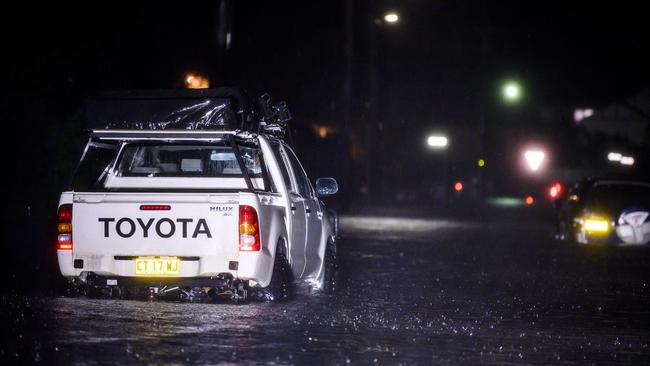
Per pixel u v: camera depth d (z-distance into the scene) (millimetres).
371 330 27312
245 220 28484
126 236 28797
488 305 34156
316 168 110688
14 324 25922
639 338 27375
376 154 143750
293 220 31641
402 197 161250
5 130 60000
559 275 45844
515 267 49688
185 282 28766
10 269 40531
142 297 31656
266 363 21656
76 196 29078
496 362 22984
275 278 30297
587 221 65062
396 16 137500
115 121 30297
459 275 45188
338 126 135750
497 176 173750
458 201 152625
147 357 21828
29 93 63406
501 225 89688
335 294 36406
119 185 31562
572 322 30391
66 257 29062
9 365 20797
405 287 39625
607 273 47062
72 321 26547
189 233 28562
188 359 21750
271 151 31156
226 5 62062
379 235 73562
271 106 34062
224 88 30078
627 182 67188
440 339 26141
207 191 28953
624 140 149000
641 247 63844
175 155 32375
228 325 26609
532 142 166625
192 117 30016
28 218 61781
